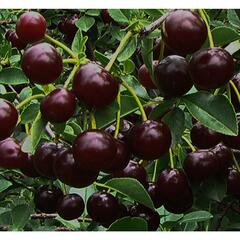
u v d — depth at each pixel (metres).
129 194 0.41
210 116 0.40
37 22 0.42
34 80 0.37
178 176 0.42
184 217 0.51
